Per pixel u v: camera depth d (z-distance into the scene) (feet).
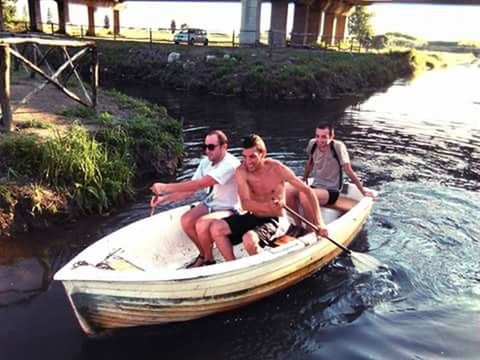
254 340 10.71
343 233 13.89
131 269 11.03
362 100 51.80
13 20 97.76
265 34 110.32
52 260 13.87
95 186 17.47
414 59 92.27
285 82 52.47
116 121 23.09
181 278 10.17
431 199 19.79
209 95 52.16
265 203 12.12
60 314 11.34
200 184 12.07
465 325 11.21
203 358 10.14
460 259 14.56
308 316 11.60
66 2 93.86
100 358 10.00
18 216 15.46
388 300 12.28
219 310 11.32
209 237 11.97
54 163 16.80
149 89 54.29
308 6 89.71
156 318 10.61
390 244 15.47
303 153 26.94
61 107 25.44
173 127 25.12
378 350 10.34
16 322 10.97
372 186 21.36
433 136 32.94
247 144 11.46
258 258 11.21
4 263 13.57
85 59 58.23
